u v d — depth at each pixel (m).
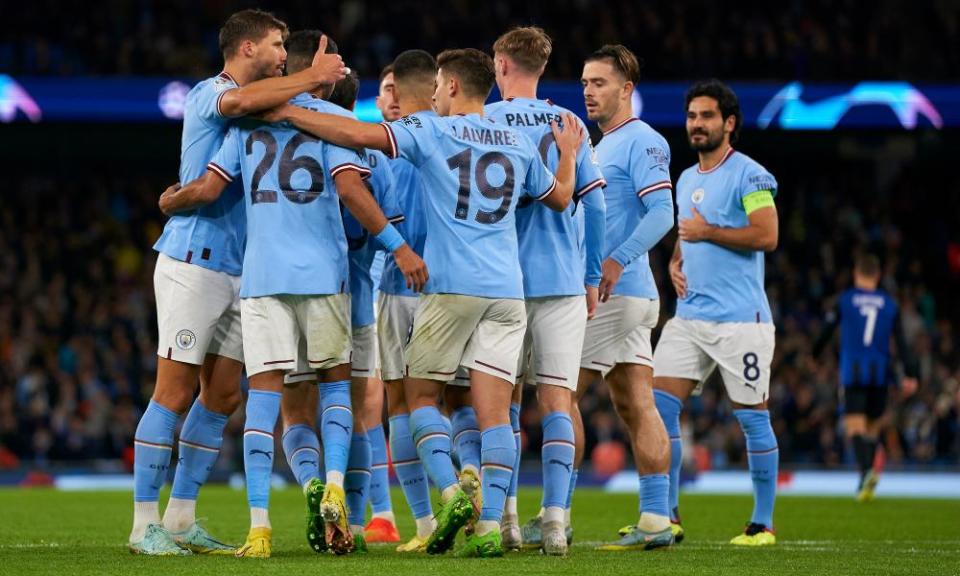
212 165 10.10
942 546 12.03
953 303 39.03
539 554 10.33
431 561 9.35
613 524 15.43
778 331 33.59
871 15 39.53
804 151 41.00
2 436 29.27
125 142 39.03
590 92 11.84
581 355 11.28
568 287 10.41
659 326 36.28
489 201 9.99
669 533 11.16
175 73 36.31
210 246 10.38
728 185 12.83
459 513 9.34
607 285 11.09
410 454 11.17
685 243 12.95
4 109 31.52
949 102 33.50
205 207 10.41
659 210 11.31
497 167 10.05
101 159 41.00
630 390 11.54
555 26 39.03
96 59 36.81
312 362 9.96
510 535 10.84
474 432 11.02
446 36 38.59
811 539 13.12
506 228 10.08
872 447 20.62
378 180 10.75
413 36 38.56
